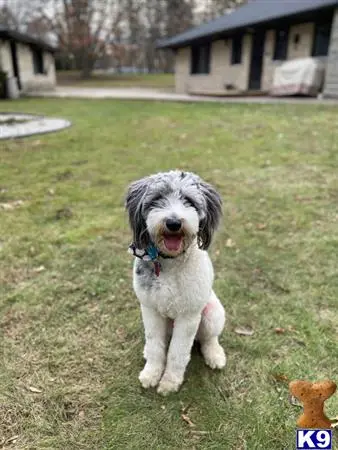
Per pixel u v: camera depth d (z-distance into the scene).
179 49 14.77
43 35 27.98
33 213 2.95
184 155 4.43
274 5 12.15
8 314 1.83
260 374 1.51
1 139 5.25
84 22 24.38
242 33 11.63
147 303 1.40
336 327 1.75
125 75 27.86
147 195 1.35
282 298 1.97
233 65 12.41
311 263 2.26
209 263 1.46
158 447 1.24
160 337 1.49
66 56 26.95
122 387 1.45
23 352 1.60
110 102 9.90
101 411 1.36
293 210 2.94
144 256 1.32
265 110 7.14
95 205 3.10
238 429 1.29
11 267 2.22
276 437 1.26
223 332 1.74
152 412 1.36
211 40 12.88
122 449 1.23
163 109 8.04
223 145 4.82
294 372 1.51
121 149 4.76
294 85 9.91
